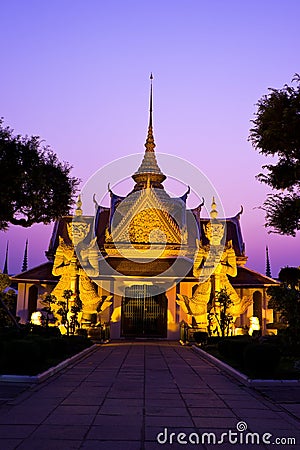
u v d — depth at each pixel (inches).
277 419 385.1
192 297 1375.5
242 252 1619.1
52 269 1455.5
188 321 1401.3
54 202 824.3
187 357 898.1
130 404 434.0
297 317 707.4
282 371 613.6
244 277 1513.3
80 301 1346.0
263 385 547.2
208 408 424.2
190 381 588.7
